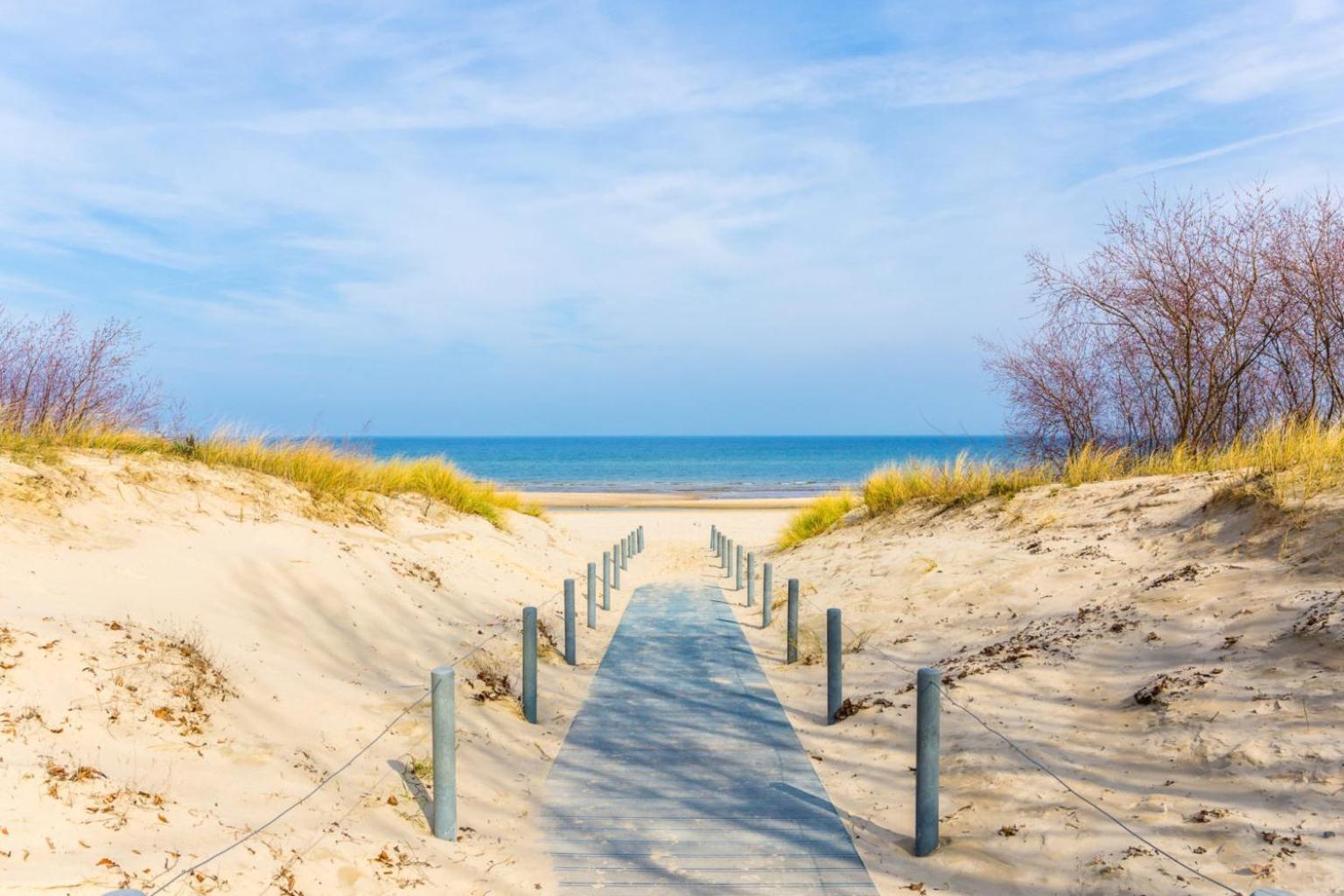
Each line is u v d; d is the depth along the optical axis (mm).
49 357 11734
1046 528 11273
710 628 12148
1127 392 14930
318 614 8391
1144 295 13578
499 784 6062
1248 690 5516
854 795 5930
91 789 4180
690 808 5719
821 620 11000
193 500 9836
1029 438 15789
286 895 3930
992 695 6836
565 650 10133
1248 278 12688
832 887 4617
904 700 7441
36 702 4773
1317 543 7336
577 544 21906
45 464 8773
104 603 6621
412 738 6473
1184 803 4676
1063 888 4320
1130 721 5750
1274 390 13242
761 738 7172
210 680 6012
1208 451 13023
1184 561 8484
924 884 4652
